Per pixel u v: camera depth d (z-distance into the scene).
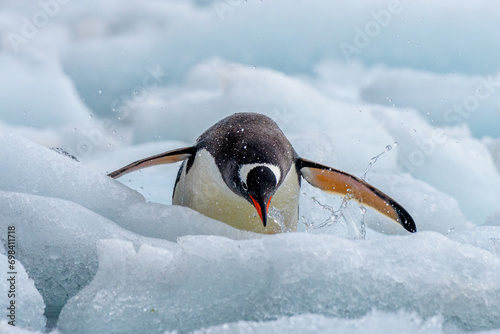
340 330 8.16
